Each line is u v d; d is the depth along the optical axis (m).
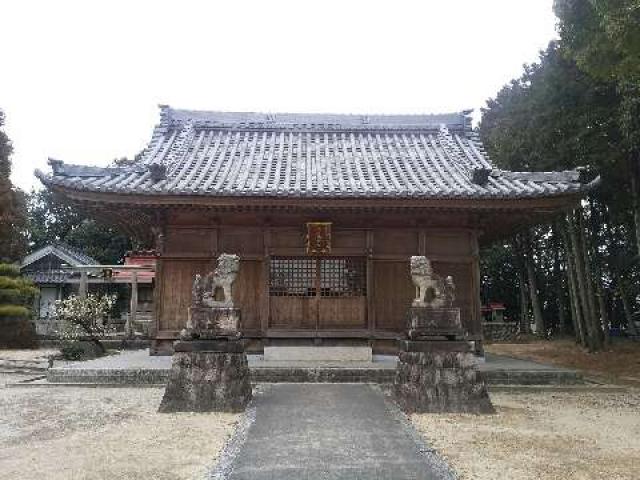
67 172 14.38
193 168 16.62
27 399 10.76
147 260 32.50
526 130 22.36
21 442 7.26
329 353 14.81
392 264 15.54
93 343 20.70
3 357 20.53
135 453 6.68
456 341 9.80
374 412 9.00
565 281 35.66
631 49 10.63
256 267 15.41
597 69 12.59
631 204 21.67
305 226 15.48
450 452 6.75
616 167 19.92
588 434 7.83
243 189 14.32
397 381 10.00
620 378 14.66
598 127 18.84
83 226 51.31
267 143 19.09
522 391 12.12
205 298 10.14
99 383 12.51
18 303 27.52
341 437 7.26
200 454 6.64
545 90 20.66
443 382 9.60
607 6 10.48
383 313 15.34
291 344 15.16
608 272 29.69
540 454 6.67
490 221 15.92
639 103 16.30
